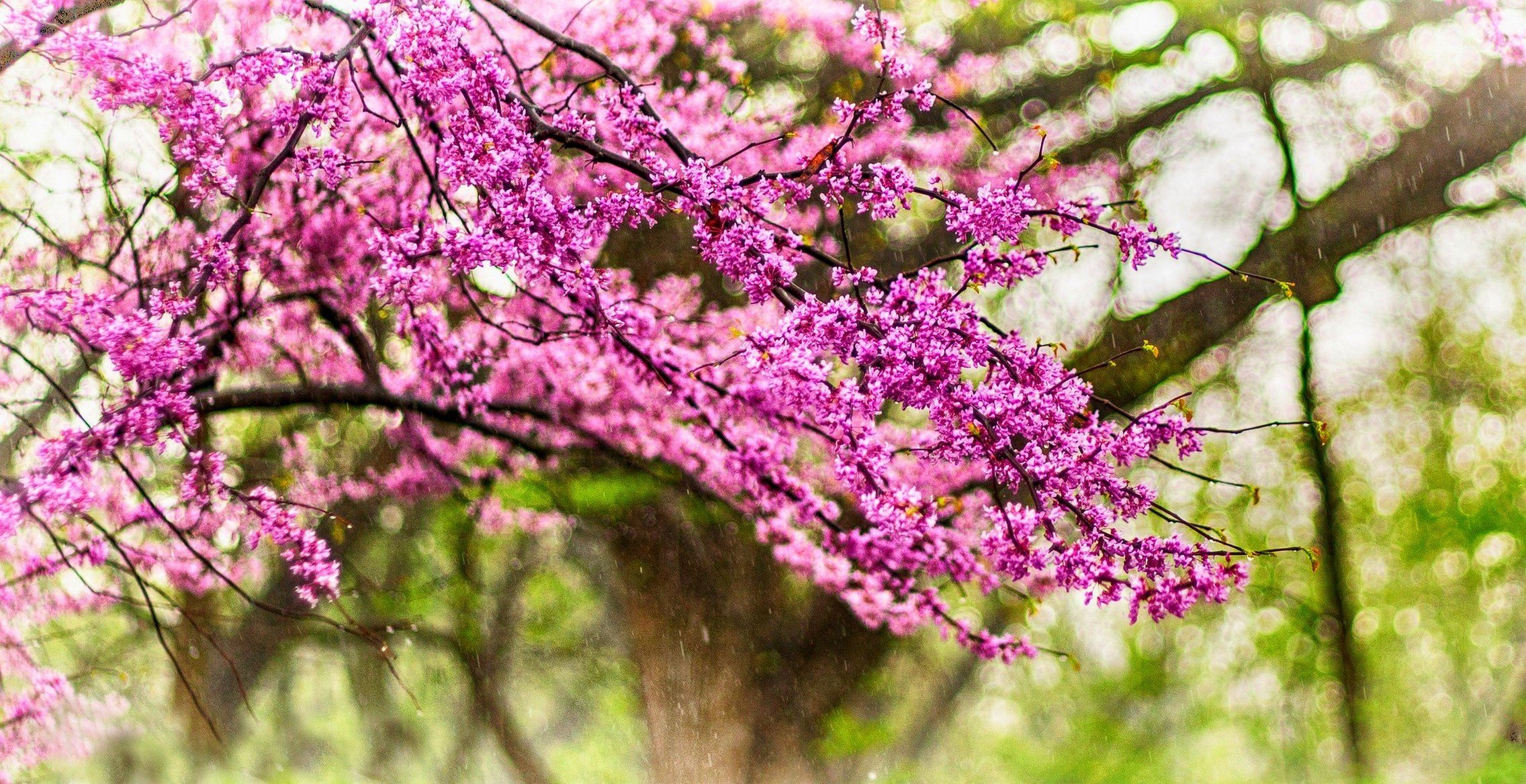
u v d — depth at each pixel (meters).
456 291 6.39
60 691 5.34
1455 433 13.20
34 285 6.22
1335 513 11.94
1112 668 12.70
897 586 4.71
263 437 7.95
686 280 7.12
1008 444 3.25
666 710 8.29
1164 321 8.20
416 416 6.90
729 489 6.36
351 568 8.38
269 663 9.45
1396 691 14.64
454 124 3.59
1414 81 8.86
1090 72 8.55
